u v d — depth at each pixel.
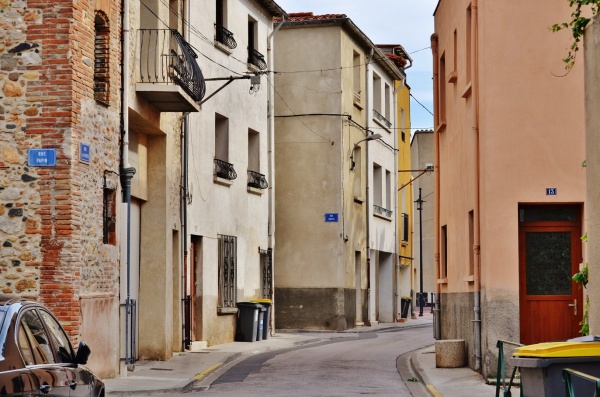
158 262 23.12
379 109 44.03
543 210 18.67
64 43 17.02
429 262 74.50
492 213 18.30
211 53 27.62
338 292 37.09
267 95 33.25
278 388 17.86
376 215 42.41
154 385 17.64
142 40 21.11
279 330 37.09
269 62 33.38
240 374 20.55
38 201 16.92
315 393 17.05
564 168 18.30
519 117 18.38
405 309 47.91
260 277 32.50
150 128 22.33
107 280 18.72
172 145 23.84
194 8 26.17
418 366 21.75
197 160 26.23
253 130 31.64
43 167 16.94
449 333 24.06
